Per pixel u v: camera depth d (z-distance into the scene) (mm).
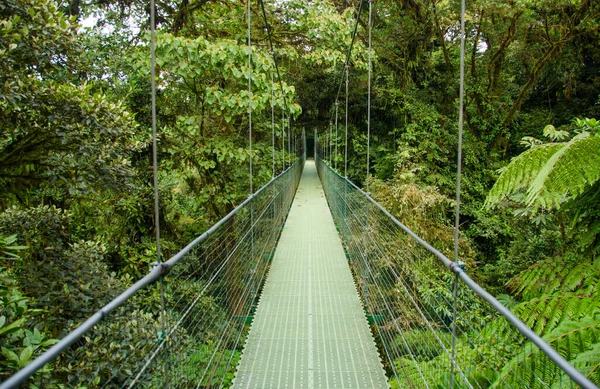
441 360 1732
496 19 9672
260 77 5652
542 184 2090
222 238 2594
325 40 7641
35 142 3387
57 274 3260
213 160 6293
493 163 10125
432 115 9711
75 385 2117
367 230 3496
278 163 7863
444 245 4609
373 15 10508
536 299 2309
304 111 17297
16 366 1786
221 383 2172
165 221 6418
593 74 10664
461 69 1417
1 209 3945
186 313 1667
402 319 2395
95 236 4785
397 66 11172
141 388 1445
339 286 3848
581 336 1826
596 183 2371
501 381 1521
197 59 5199
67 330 2846
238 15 7301
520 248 5523
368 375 2342
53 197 4406
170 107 6613
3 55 2635
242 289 2965
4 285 2326
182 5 6414
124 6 6984
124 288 3500
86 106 3311
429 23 9797
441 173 9195
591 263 2580
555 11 9281
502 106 10961
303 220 7355
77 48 3312
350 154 12562
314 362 2477
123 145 3680
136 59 5441
